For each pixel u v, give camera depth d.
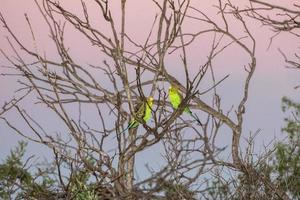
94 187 21.25
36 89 20.83
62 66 22.36
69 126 20.80
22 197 22.88
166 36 21.77
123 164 21.19
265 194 27.34
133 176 21.39
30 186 22.92
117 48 21.33
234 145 29.09
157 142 21.09
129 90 21.47
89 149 20.89
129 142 21.86
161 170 20.02
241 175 27.09
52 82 21.27
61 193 21.98
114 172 21.12
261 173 27.36
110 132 20.92
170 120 21.02
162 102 21.20
